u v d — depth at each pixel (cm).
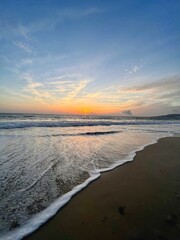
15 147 735
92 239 225
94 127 2030
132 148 848
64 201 319
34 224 249
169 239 226
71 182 409
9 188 359
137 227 251
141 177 461
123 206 309
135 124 2898
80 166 532
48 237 225
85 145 869
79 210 292
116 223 259
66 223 255
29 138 984
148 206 311
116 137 1215
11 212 274
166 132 1694
